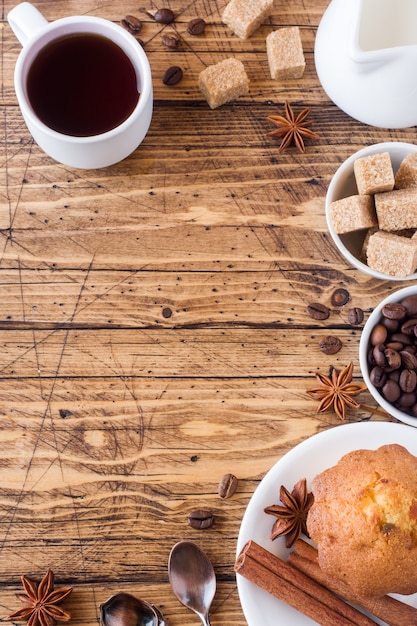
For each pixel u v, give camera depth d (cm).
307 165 69
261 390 68
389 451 62
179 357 68
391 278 66
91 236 68
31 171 69
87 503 66
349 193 69
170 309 68
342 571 62
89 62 65
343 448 65
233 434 67
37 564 66
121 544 66
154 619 65
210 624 66
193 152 69
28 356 67
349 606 64
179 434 67
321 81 68
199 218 69
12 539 66
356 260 67
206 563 66
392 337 66
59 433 67
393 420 67
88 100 65
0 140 69
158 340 68
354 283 69
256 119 69
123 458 67
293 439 67
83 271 68
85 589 66
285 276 69
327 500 62
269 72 70
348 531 61
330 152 69
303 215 69
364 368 65
